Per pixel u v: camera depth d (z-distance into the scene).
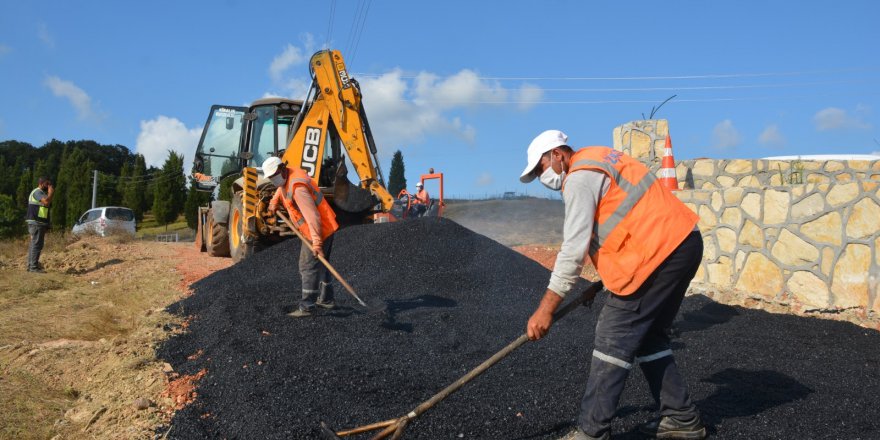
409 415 2.95
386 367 4.14
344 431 3.05
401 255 7.16
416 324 5.14
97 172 45.09
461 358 4.34
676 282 2.85
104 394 3.97
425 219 8.08
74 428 3.53
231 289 6.30
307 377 3.88
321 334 4.85
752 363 4.24
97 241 13.98
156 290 7.43
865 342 4.68
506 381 3.88
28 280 8.29
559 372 4.04
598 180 2.87
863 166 8.73
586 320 5.37
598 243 2.90
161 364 4.42
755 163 9.17
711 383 3.85
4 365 4.62
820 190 5.55
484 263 6.93
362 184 9.52
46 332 5.57
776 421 3.23
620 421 3.26
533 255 8.91
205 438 3.24
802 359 4.35
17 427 3.54
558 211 19.25
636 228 2.82
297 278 6.88
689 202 6.74
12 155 79.31
